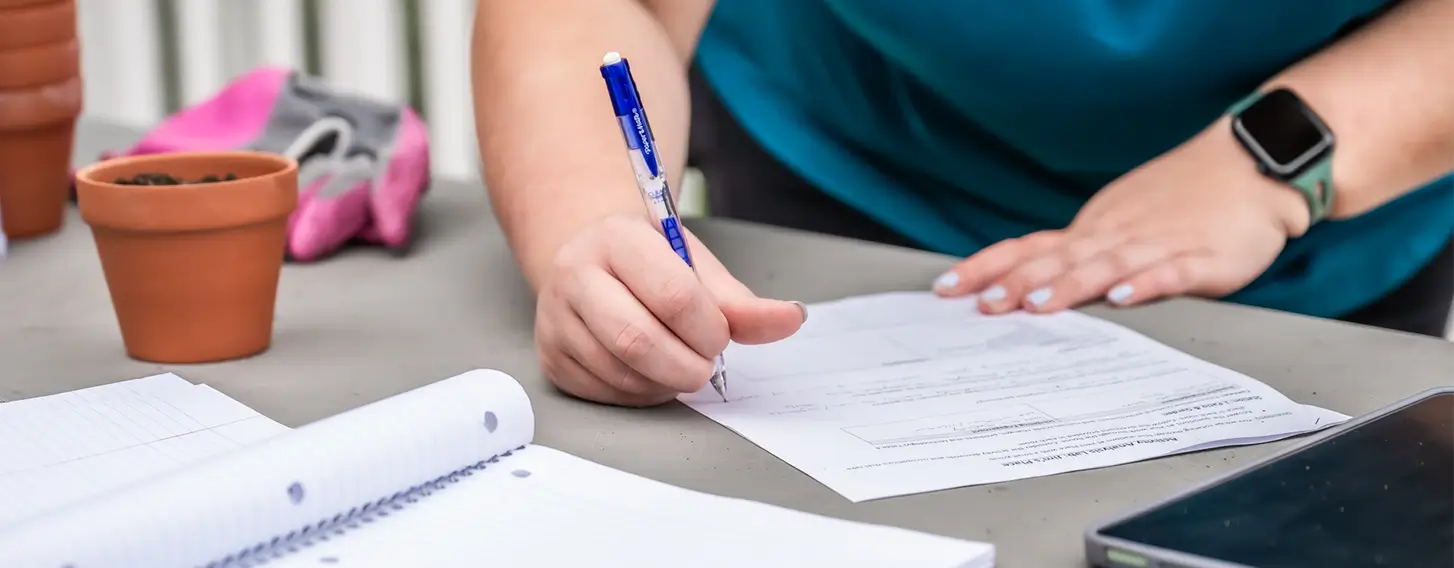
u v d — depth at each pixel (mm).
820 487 539
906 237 1192
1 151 912
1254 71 998
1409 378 684
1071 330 765
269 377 682
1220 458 570
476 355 721
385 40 2262
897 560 442
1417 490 463
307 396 653
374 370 694
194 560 434
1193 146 936
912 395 652
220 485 445
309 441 479
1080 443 583
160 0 2363
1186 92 1017
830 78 1173
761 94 1209
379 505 500
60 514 417
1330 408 641
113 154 1063
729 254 946
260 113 1021
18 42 888
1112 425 606
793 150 1197
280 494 457
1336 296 1089
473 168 2266
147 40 2359
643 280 606
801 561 443
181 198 665
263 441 481
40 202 944
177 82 2410
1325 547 420
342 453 480
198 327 696
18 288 836
